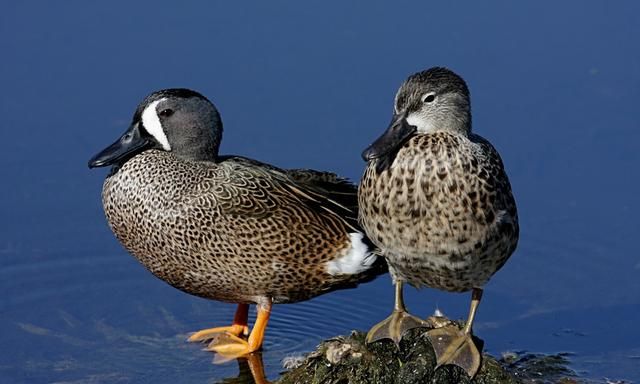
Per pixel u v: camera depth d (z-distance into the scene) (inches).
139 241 485.4
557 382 450.9
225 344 494.3
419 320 422.9
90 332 511.8
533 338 500.1
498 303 537.0
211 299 505.4
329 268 488.4
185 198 473.4
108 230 589.3
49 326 516.1
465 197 391.9
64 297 541.0
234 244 475.8
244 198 474.3
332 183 506.6
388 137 400.2
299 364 440.8
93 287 550.6
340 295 552.4
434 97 401.4
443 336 411.5
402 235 399.5
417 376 401.7
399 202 394.9
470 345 409.4
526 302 536.4
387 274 559.5
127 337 507.5
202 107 490.3
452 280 411.8
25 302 536.1
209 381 470.3
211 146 492.7
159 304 537.6
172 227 474.9
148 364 484.1
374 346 410.6
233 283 486.3
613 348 487.5
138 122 494.3
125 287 551.5
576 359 475.5
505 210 402.3
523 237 585.6
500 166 406.6
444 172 391.2
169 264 485.7
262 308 492.7
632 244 573.3
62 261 568.4
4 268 561.3
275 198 478.9
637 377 456.1
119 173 486.0
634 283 546.9
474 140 408.5
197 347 498.3
